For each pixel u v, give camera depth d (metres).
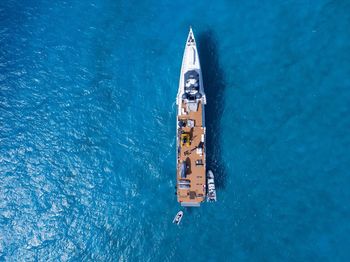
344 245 36.06
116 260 38.47
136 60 41.75
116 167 40.03
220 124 39.25
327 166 37.88
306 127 38.88
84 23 43.28
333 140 38.31
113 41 42.53
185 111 36.03
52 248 39.00
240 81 40.16
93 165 40.31
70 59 42.66
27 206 39.84
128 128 40.69
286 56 40.53
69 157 40.62
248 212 37.81
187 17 42.06
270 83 40.03
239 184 38.34
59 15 43.72
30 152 40.94
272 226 37.34
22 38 43.47
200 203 38.06
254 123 39.34
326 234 36.50
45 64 42.78
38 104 42.00
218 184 38.38
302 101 39.47
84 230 39.19
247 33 41.19
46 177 40.41
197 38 41.12
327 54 40.25
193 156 35.53
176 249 37.97
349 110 38.81
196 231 37.97
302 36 40.81
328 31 40.69
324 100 39.31
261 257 36.88
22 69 42.78
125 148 40.28
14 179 40.41
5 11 44.19
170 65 41.09
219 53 40.78
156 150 39.88
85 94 41.78
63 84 42.22
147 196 39.16
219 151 38.78
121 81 41.53
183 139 35.16
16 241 39.22
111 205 39.38
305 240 36.69
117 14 43.12
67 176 40.28
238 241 37.41
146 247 38.38
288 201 37.62
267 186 38.12
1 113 41.91
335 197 37.16
